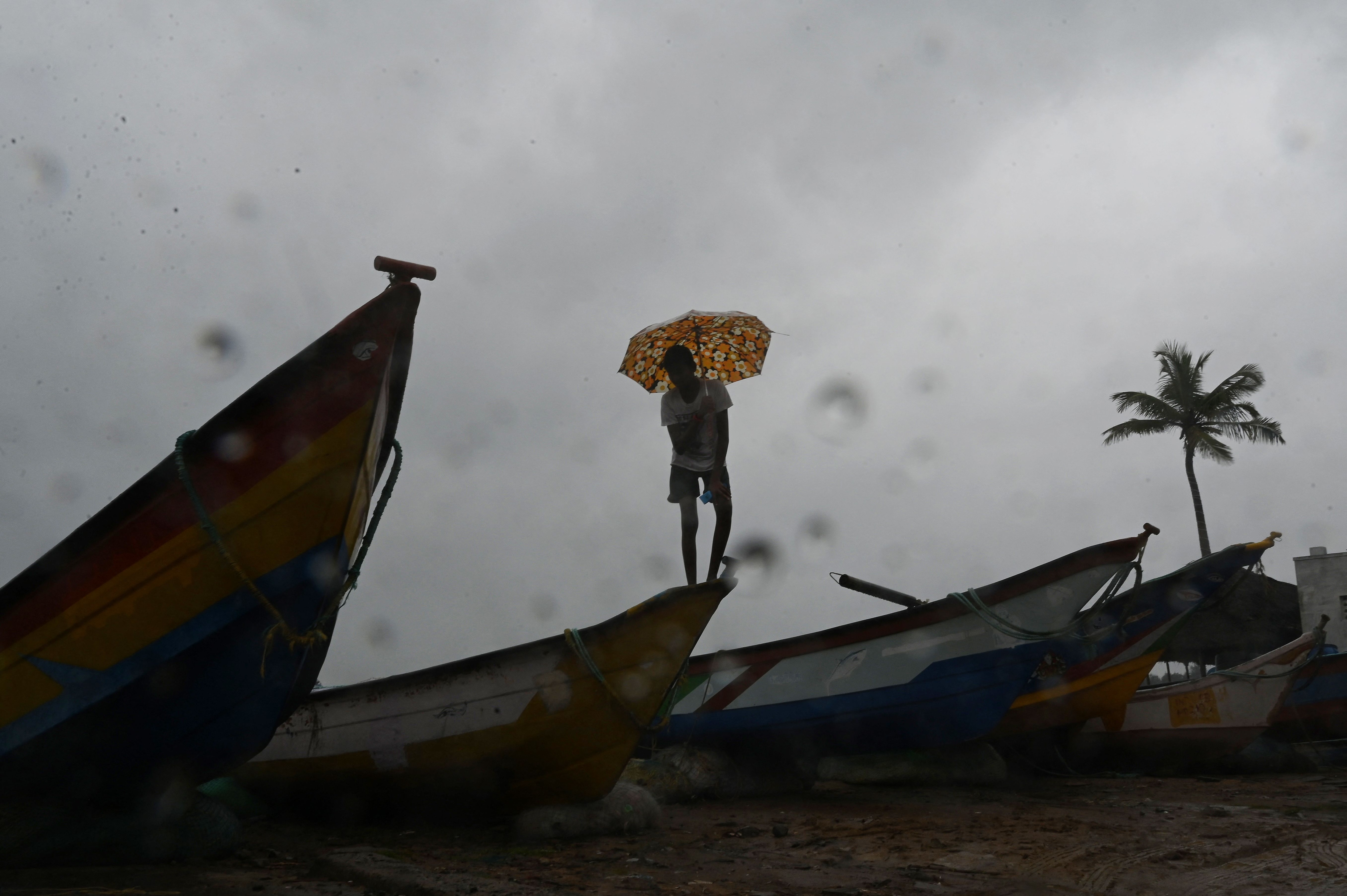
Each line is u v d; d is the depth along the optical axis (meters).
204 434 4.28
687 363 5.83
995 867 4.12
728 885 3.77
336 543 4.52
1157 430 31.39
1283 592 23.66
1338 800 6.82
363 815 6.04
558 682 5.15
